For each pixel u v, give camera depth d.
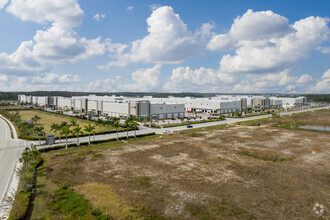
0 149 53.53
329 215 26.19
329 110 174.38
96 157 47.62
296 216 25.98
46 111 155.62
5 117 117.88
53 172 39.00
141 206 27.72
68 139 65.75
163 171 39.81
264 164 44.03
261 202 29.12
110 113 128.62
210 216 25.73
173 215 25.89
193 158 47.50
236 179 36.47
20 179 34.91
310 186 34.03
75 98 174.00
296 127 89.12
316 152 52.38
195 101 165.88
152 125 92.50
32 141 62.44
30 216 25.72
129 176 37.34
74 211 26.30
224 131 80.38
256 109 166.12
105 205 27.62
